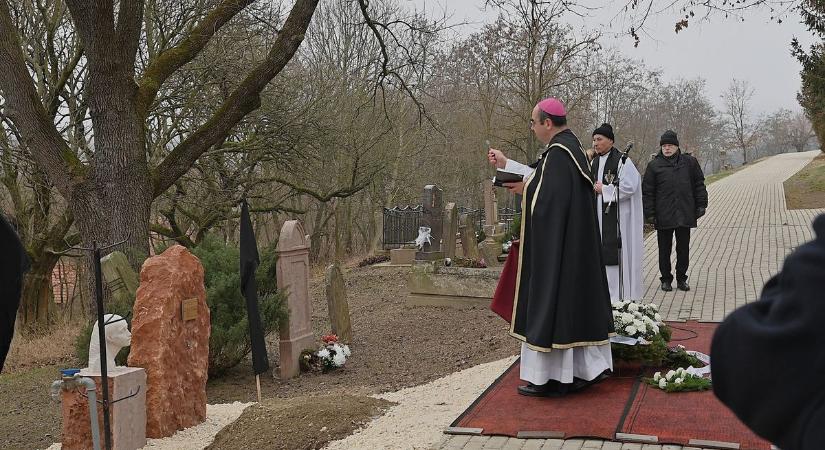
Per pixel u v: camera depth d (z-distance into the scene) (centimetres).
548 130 682
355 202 3431
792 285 146
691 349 833
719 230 2167
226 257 1115
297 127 1898
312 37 2891
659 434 562
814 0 1432
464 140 3534
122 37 1266
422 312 1444
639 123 5494
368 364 1140
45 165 1293
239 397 1010
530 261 661
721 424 574
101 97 1277
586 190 658
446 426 623
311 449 640
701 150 8044
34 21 1761
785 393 143
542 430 585
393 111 2991
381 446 602
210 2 1728
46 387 1165
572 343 642
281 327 1099
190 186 2048
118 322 726
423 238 1888
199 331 789
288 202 3039
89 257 1284
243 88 1398
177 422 749
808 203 2869
